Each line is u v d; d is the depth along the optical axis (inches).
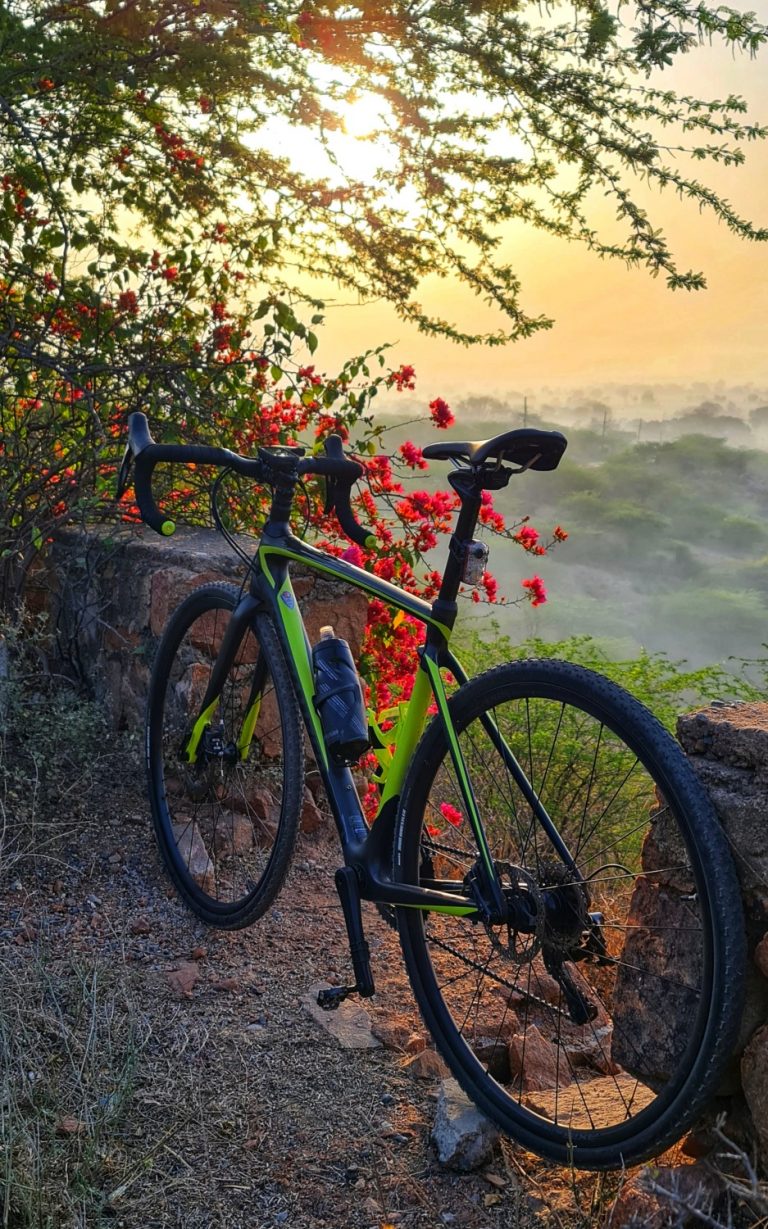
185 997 99.4
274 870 103.0
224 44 162.6
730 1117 70.6
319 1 164.6
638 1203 68.1
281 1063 91.4
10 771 131.7
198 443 171.0
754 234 154.9
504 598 178.2
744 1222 66.1
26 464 164.2
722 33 146.8
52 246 169.6
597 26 154.9
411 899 85.6
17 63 149.9
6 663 144.6
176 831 125.3
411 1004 101.8
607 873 119.6
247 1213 74.9
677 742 74.0
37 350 161.9
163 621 140.1
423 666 86.7
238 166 177.9
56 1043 89.4
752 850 67.4
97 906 113.5
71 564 161.8
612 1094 84.4
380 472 174.7
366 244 184.2
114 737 151.2
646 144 159.8
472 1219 75.1
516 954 79.8
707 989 64.8
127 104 174.7
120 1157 78.5
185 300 177.0
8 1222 70.6
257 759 136.2
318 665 97.0
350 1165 80.0
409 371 176.4
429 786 87.8
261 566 105.6
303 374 173.9
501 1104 81.3
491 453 78.1
